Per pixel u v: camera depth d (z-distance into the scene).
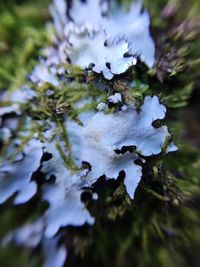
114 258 0.05
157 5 0.05
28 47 0.05
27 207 0.05
